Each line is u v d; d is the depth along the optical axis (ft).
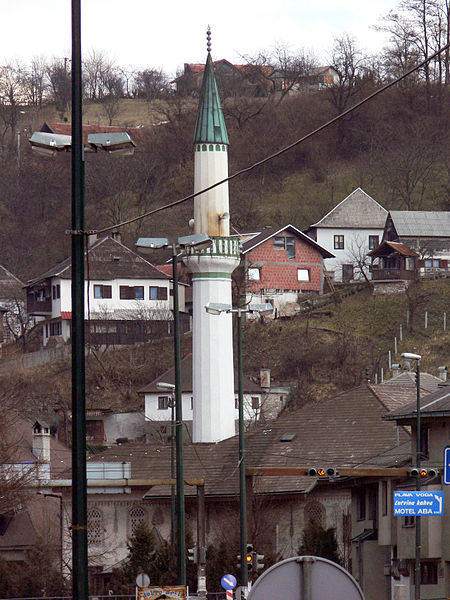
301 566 154.71
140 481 586.45
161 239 513.04
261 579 154.81
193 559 554.05
